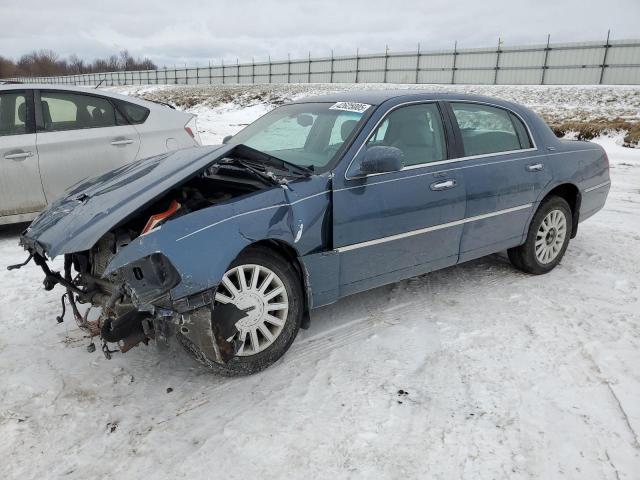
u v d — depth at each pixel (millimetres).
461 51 37906
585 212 4883
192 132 6324
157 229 2590
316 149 3564
